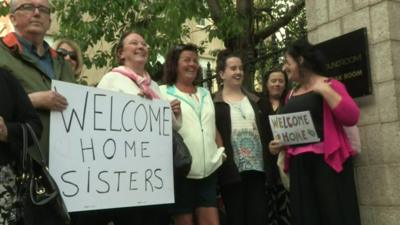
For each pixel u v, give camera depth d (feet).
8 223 9.00
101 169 11.21
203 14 28.60
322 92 12.69
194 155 13.94
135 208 12.62
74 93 10.98
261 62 23.04
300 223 13.17
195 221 14.62
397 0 14.35
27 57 11.03
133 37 13.39
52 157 10.43
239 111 15.47
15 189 9.27
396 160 13.67
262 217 15.21
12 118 9.64
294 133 13.46
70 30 27.66
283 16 32.32
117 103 11.76
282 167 14.49
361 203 14.55
